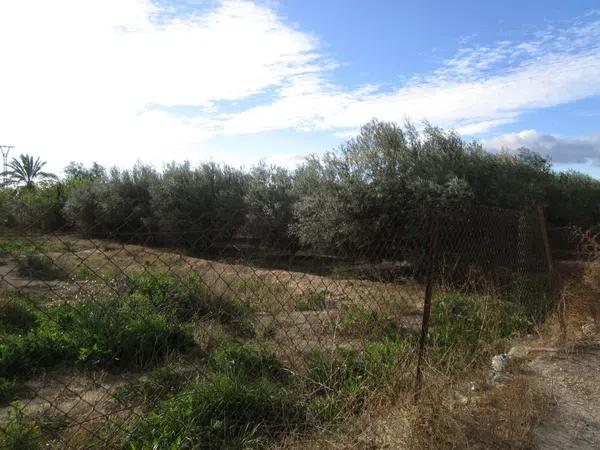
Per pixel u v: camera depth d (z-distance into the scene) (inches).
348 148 532.1
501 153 652.1
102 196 876.6
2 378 188.4
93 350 209.6
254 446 133.3
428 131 552.1
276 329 200.7
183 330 221.6
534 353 214.1
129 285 178.7
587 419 154.3
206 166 837.2
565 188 815.1
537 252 288.4
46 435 129.8
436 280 225.0
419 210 437.1
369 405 144.4
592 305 241.3
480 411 142.6
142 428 134.5
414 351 171.0
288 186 704.4
